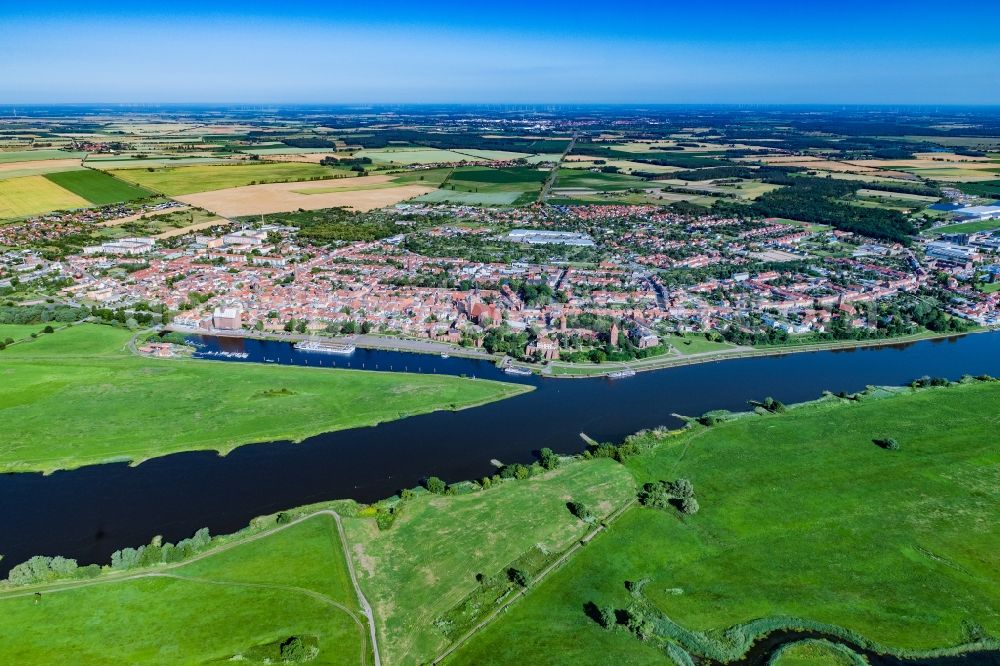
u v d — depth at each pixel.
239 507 178.00
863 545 162.88
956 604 143.50
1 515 173.00
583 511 173.00
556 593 146.75
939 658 129.75
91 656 125.56
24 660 124.00
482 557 157.62
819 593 147.00
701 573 153.50
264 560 154.50
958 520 172.50
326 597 143.12
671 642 133.12
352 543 161.88
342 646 130.12
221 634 131.88
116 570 149.62
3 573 150.25
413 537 164.38
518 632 135.38
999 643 132.75
